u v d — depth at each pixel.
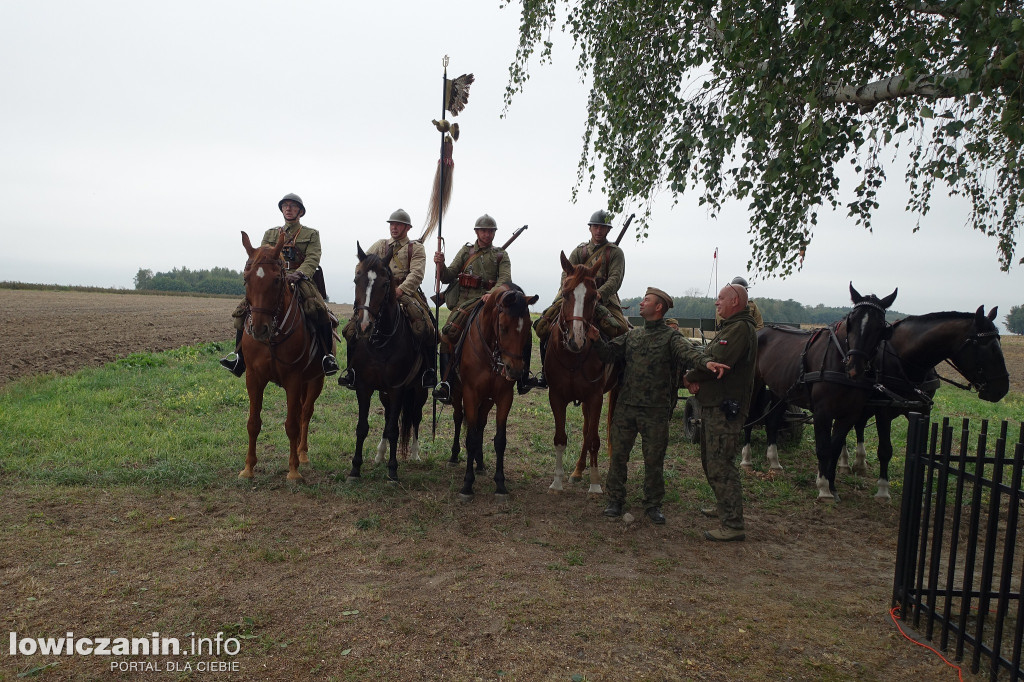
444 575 4.86
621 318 7.25
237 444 8.12
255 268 6.29
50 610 4.09
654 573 5.09
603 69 8.88
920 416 4.44
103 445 7.56
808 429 11.06
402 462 7.98
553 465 8.27
